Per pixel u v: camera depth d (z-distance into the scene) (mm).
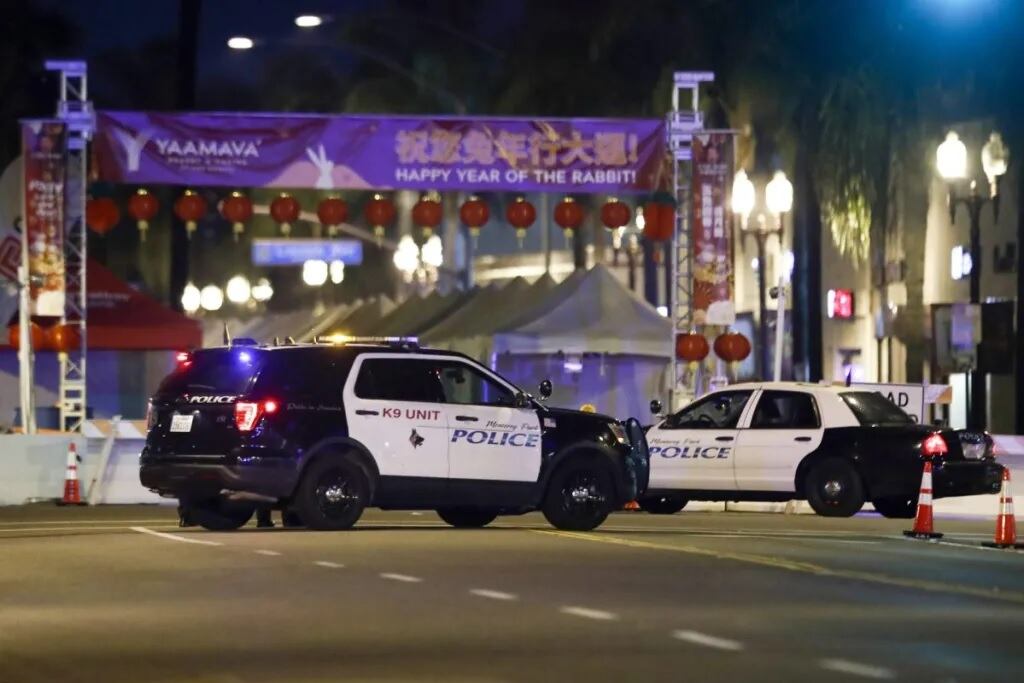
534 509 64125
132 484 87625
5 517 73688
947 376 139125
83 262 91812
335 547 53875
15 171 100188
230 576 45875
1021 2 120938
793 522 71625
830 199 130375
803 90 131875
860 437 72875
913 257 129125
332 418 60125
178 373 61438
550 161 91062
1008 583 45375
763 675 31109
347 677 31062
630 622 37406
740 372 174500
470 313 118750
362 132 90438
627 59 156625
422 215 93375
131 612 39188
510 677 30969
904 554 53188
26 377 91000
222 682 30641
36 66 153375
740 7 138250
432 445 61281
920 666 32188
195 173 90062
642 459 65812
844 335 160875
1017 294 123312
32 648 34375
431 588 43188
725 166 91125
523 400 63312
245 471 58938
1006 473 57250
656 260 101625
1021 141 122125
